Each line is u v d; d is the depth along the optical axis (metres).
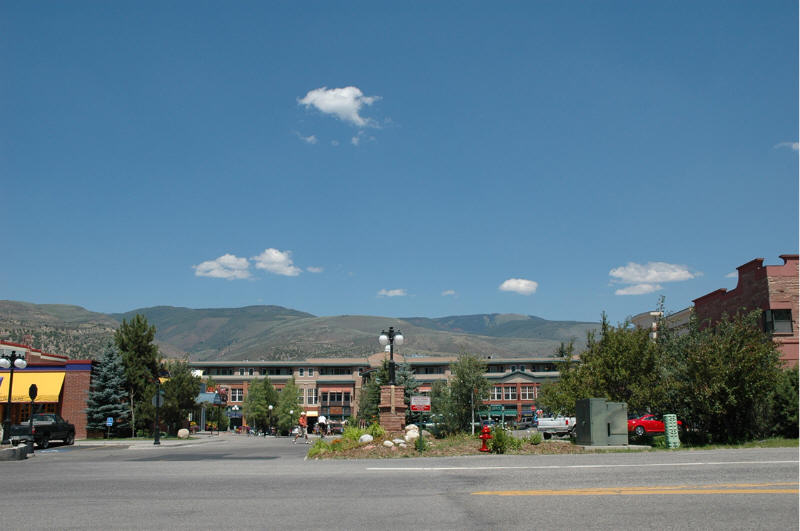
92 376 49.59
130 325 51.12
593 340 31.75
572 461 16.56
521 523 8.56
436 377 117.06
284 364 120.88
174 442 38.53
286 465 17.55
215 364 121.56
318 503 10.33
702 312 46.44
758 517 8.68
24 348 52.03
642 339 29.73
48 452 29.64
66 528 8.58
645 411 32.59
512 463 16.38
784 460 15.34
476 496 10.79
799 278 38.22
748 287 40.25
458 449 20.91
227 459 21.89
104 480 14.02
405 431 25.14
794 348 37.44
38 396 47.50
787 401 24.28
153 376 51.06
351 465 16.95
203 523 8.83
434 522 8.72
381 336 25.73
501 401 111.69
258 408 94.38
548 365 116.19
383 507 9.90
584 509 9.42
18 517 9.37
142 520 9.07
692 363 25.59
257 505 10.20
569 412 31.39
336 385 119.62
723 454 17.55
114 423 48.03
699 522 8.43
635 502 9.88
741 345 25.44
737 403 24.45
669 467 14.31
